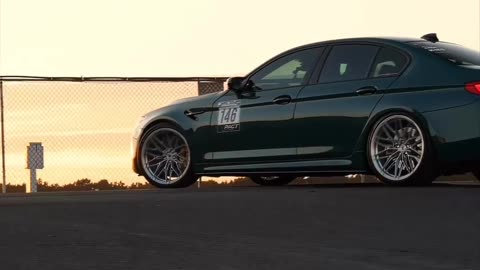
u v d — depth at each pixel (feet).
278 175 28.07
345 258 13.88
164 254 14.43
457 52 25.58
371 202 20.30
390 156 25.13
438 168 24.68
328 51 26.73
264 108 27.25
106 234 16.47
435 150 24.30
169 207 20.17
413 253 14.21
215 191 25.02
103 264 13.67
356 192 22.61
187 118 28.84
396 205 19.67
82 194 25.90
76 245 15.30
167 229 17.04
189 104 29.01
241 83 28.04
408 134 24.86
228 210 19.52
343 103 25.79
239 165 27.76
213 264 13.60
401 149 24.97
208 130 28.37
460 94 23.97
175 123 29.07
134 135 30.04
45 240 15.84
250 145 27.50
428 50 25.17
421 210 18.84
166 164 29.45
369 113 25.27
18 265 13.64
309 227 17.02
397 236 15.84
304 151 26.48
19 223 17.93
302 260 13.78
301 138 26.50
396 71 25.26
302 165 26.50
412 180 24.75
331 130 25.95
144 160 29.81
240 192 23.82
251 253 14.42
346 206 19.74
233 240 15.70
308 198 21.35
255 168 27.43
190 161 28.81
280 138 26.89
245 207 19.94
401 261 13.60
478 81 23.89
